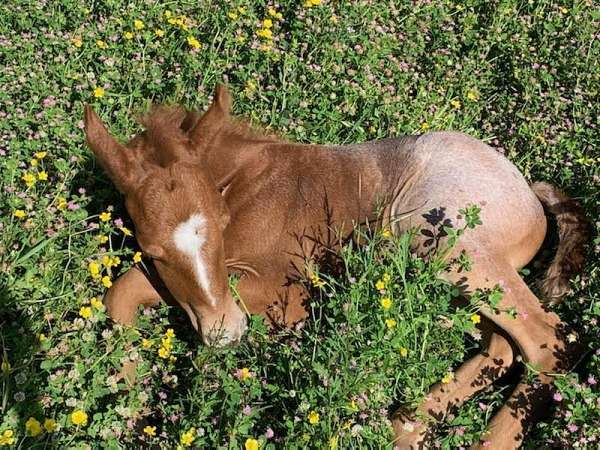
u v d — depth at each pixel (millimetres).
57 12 2207
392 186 1706
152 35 2150
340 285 1541
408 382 1454
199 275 1438
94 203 1724
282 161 1720
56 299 1521
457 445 1439
